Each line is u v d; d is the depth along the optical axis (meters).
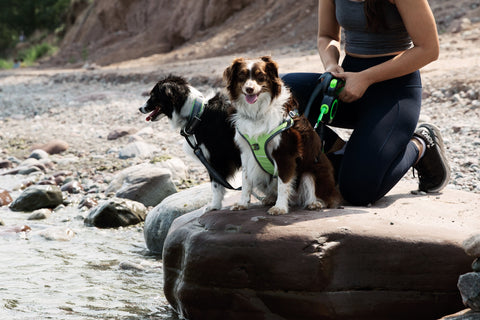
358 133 4.16
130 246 5.65
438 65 12.02
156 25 28.92
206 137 4.43
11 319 3.89
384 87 4.26
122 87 17.94
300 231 3.33
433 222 3.55
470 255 3.08
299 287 3.27
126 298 4.26
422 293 3.31
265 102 3.61
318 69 13.88
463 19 15.66
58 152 10.02
